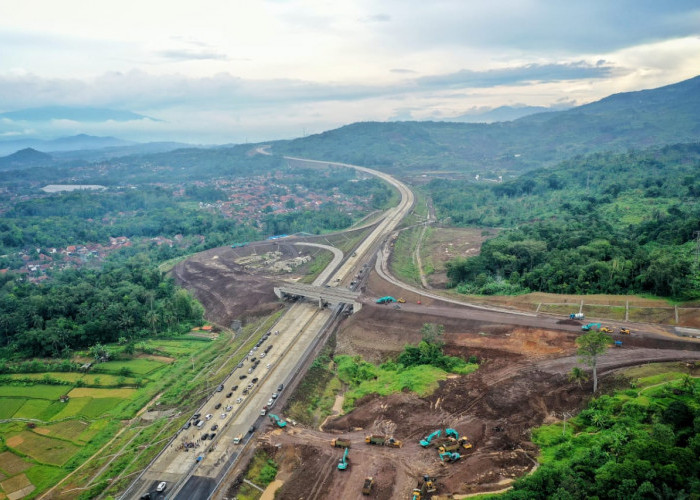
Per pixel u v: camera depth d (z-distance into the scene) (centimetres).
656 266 16550
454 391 13275
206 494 10119
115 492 10612
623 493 7794
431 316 17338
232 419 12731
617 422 10238
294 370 15112
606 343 12144
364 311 18550
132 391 15588
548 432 10988
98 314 19350
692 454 7975
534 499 8419
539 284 19088
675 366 12488
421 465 10562
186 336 19712
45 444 13038
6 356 17800
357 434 12031
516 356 14488
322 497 9894
